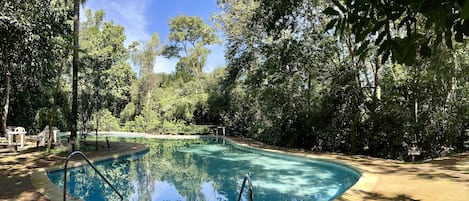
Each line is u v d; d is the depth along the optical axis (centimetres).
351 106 1152
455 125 1049
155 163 1121
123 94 2677
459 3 109
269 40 1322
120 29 2688
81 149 1141
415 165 868
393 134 1121
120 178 886
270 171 987
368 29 162
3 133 1267
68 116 1827
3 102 1443
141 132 2372
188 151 1442
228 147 1600
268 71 1369
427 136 1096
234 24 1639
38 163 847
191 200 700
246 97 1864
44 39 805
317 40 1190
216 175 941
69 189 749
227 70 1795
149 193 749
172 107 2417
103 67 1667
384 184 633
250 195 372
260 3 1241
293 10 1169
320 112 1275
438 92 1061
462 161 881
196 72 3127
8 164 825
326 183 833
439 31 145
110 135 2164
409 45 149
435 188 590
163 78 3189
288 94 1401
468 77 994
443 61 875
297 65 1277
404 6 148
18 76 1251
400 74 1162
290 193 743
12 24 647
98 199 686
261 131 1666
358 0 157
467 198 522
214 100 2250
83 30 2892
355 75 1152
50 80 1631
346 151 1262
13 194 552
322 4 1112
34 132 1702
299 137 1391
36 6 734
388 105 1125
